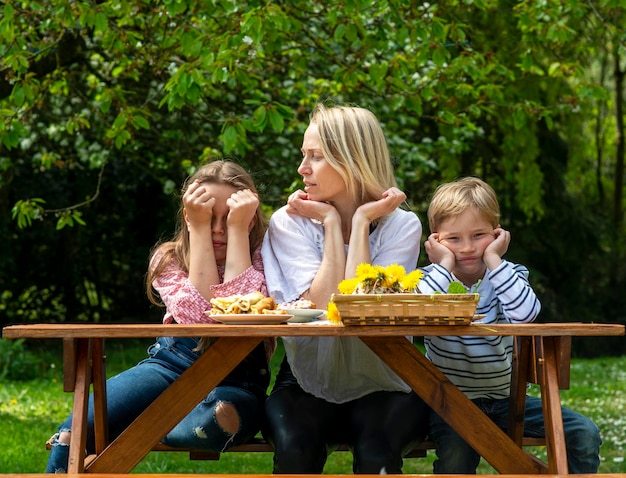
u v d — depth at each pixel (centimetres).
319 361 262
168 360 276
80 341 229
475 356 276
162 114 835
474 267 282
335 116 282
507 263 273
